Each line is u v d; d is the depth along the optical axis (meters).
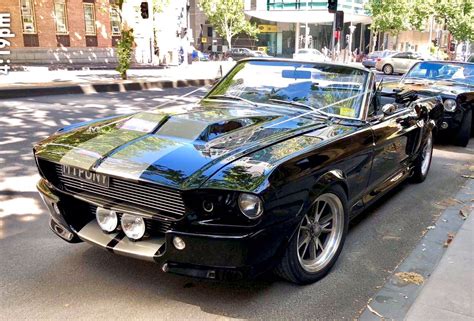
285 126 3.78
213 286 3.46
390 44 59.31
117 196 3.15
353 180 3.86
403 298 3.39
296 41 51.59
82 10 31.31
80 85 15.79
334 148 3.53
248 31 52.22
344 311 3.22
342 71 4.57
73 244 4.08
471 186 6.25
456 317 3.02
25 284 3.42
